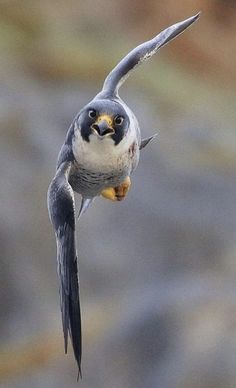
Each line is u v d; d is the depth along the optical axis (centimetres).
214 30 2286
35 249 1526
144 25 2302
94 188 593
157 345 1285
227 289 1366
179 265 1526
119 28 2273
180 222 1611
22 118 1792
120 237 1573
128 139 583
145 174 1712
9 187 1614
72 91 1950
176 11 2320
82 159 581
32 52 2073
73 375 1302
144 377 1261
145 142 625
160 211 1631
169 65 2167
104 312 1389
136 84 2050
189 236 1580
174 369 1251
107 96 591
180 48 2228
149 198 1655
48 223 1558
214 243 1574
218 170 1770
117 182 593
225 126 1953
